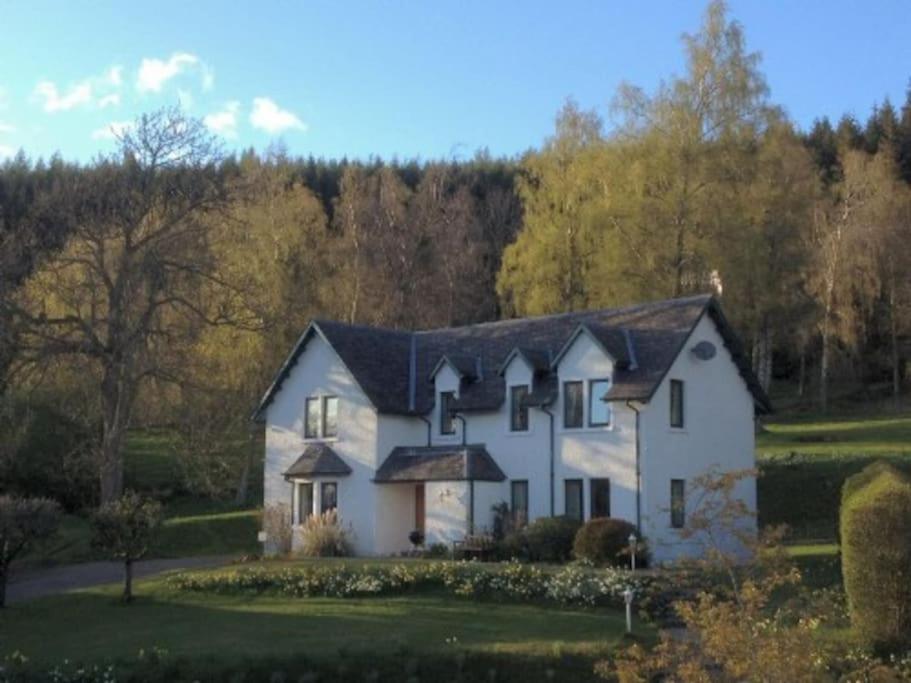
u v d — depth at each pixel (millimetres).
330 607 30547
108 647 25922
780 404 74562
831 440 57844
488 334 47844
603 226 52688
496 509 42688
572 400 41938
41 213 49750
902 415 67125
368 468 45125
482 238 90375
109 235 48000
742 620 14914
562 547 37969
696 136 52094
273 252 59562
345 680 23547
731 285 51438
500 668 23812
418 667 23828
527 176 72125
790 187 54812
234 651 24578
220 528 52438
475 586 31234
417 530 45031
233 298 51688
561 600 29828
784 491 48750
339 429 46406
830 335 72125
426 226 81812
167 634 27312
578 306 55688
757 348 71188
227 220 53219
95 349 47000
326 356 47250
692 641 16000
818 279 68000
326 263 66000
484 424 44250
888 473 25438
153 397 53000
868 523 23219
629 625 25703
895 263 71812
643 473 39594
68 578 39594
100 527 32781
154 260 47250
